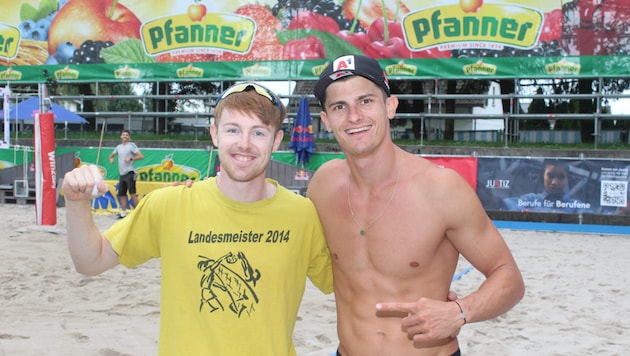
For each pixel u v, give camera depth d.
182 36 14.57
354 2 13.65
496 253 2.05
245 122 1.91
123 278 6.02
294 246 2.02
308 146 11.98
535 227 10.91
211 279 1.92
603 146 13.30
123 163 11.08
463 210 2.03
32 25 15.34
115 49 14.96
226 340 1.89
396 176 2.13
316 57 13.92
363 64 2.03
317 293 5.70
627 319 4.97
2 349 3.77
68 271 6.23
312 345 4.16
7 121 13.07
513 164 10.97
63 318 4.56
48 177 9.23
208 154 12.40
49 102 10.20
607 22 12.61
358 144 2.03
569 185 10.77
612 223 10.82
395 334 2.09
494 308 1.89
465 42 13.23
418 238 2.06
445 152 12.92
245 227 1.97
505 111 16.61
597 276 6.68
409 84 16.73
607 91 16.31
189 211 1.99
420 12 13.37
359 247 2.16
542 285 6.18
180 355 1.89
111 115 15.38
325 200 2.27
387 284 2.11
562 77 12.88
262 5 14.12
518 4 12.95
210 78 14.54
